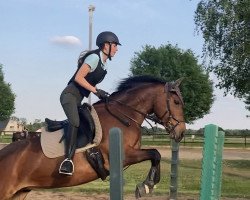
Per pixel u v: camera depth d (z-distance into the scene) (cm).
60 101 644
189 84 6141
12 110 8319
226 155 3019
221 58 2755
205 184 545
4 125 8144
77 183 641
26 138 677
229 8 2612
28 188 652
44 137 642
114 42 658
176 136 675
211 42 2759
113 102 668
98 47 662
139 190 636
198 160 2522
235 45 2664
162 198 1168
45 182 639
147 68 6312
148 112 677
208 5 2781
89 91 658
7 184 635
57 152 629
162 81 689
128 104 666
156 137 4750
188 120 6247
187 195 1234
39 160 632
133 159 638
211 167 545
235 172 1995
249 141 4906
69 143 624
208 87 6219
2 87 8188
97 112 661
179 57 6378
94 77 654
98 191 1303
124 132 648
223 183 1587
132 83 689
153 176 636
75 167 629
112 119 654
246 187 1479
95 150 633
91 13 2495
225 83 2741
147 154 635
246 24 2597
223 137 637
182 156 2812
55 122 656
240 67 2644
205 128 552
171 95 677
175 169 1023
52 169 630
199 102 6181
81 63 655
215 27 2733
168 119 675
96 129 633
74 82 650
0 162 642
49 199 1150
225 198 1216
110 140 459
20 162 637
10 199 646
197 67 6225
